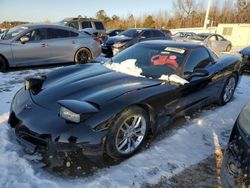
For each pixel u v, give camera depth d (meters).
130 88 3.02
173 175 2.73
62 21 13.80
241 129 2.17
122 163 2.85
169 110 3.39
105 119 2.56
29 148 2.66
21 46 6.92
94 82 3.18
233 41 27.00
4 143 3.03
